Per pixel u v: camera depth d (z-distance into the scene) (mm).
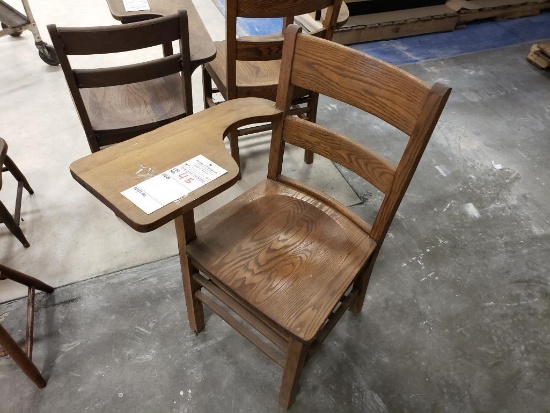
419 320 1392
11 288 1410
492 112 2389
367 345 1319
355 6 3016
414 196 1849
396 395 1207
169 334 1316
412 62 2828
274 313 868
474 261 1584
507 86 2613
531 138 2209
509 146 2150
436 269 1551
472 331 1367
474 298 1463
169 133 925
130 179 804
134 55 2705
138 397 1170
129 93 1604
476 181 1938
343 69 893
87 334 1302
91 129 1383
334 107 2361
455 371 1265
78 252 1539
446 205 1812
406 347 1318
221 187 807
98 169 822
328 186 1870
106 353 1259
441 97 750
